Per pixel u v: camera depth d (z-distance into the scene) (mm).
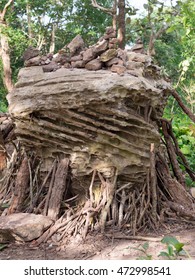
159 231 4664
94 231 4516
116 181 4730
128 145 4582
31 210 4773
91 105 4383
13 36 14070
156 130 4742
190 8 6824
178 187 5332
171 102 12828
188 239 4379
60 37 17266
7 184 5441
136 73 4539
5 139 5746
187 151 8047
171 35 15141
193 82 12211
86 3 15742
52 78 4500
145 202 4832
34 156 4984
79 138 4555
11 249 4227
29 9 16109
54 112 4484
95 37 16469
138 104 4613
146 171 4793
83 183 4738
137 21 7957
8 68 14688
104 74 4418
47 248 4219
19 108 4527
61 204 4738
